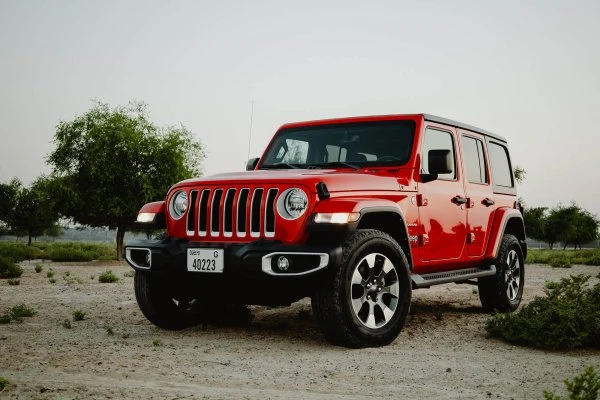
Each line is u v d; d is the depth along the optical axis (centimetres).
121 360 418
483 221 667
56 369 387
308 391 344
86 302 791
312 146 603
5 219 5362
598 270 1664
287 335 538
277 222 466
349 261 458
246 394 333
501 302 707
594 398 295
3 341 493
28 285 1066
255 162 631
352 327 462
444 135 617
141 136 2178
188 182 518
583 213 6981
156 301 545
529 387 358
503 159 764
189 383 357
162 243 502
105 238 13975
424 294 915
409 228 534
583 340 484
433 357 445
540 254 3080
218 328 578
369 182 504
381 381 370
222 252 466
